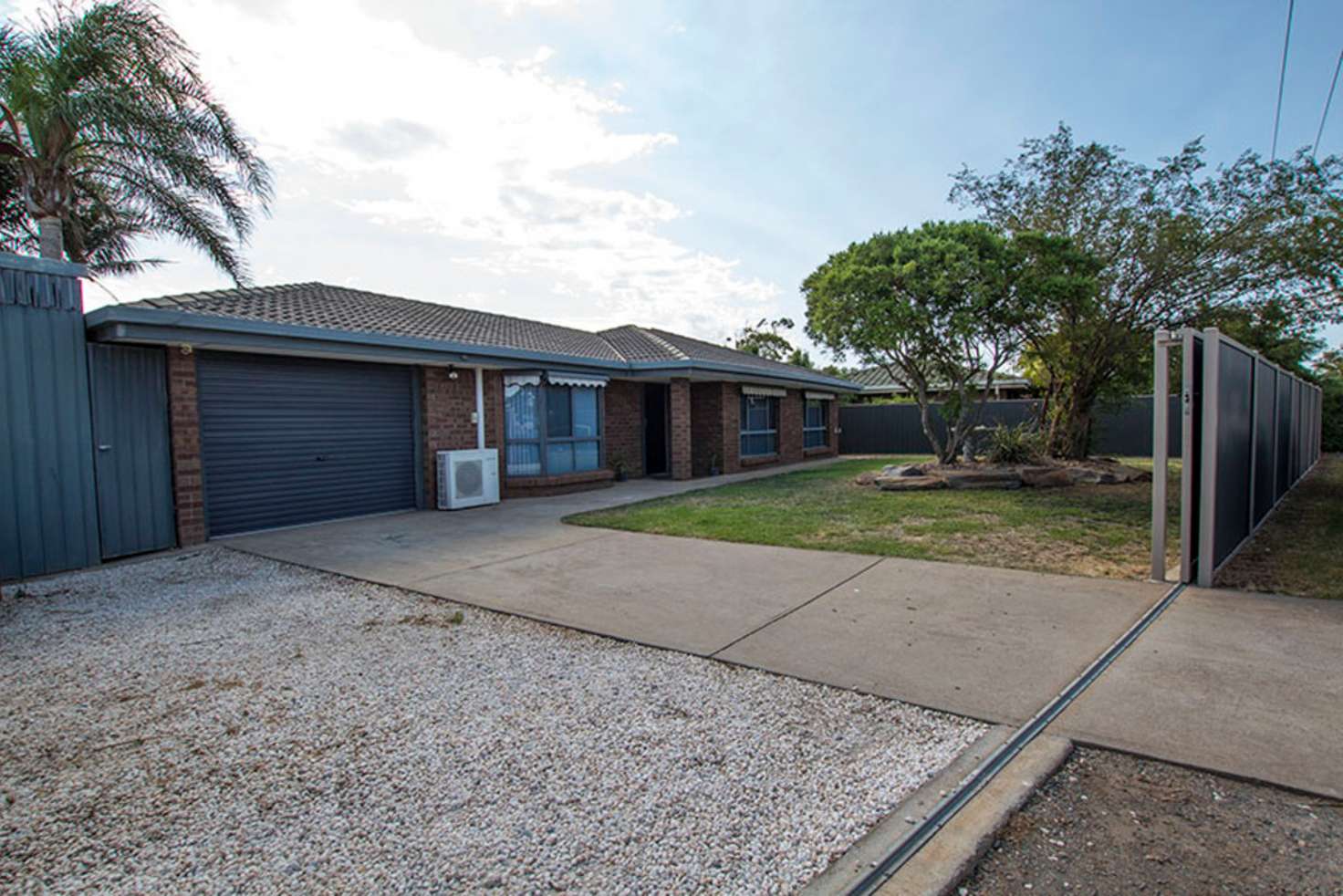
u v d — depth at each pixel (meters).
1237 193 12.43
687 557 7.25
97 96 8.22
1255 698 3.58
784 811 2.70
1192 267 12.84
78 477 7.25
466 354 11.17
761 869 2.35
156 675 4.23
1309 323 12.95
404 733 3.42
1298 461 13.65
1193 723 3.32
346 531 9.17
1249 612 5.05
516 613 5.40
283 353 9.12
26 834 2.62
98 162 9.41
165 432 8.16
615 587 6.14
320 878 2.34
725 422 16.88
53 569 7.02
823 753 3.15
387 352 10.01
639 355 15.61
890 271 11.09
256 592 6.20
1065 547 7.44
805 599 5.66
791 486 13.60
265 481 9.27
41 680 4.18
